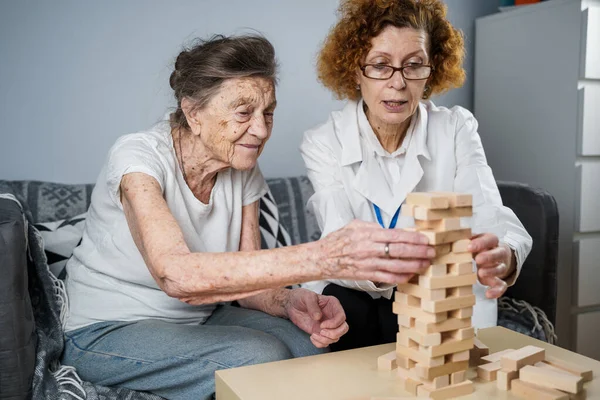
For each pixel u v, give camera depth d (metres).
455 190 1.64
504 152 2.71
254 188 1.62
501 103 2.71
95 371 1.37
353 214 1.67
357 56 1.51
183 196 1.42
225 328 1.36
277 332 1.42
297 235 2.09
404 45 1.46
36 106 2.06
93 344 1.39
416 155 1.60
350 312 1.53
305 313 1.39
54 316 1.48
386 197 1.60
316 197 1.66
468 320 0.99
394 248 0.92
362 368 1.09
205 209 1.46
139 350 1.32
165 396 1.33
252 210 1.63
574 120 2.37
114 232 1.41
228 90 1.29
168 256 1.08
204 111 1.32
